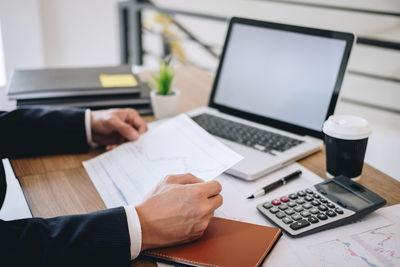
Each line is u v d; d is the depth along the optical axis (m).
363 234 0.60
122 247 0.56
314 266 0.54
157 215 0.59
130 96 1.08
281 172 0.79
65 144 0.87
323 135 0.86
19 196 1.36
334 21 2.28
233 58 1.04
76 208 0.67
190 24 3.30
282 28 0.96
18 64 2.65
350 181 0.71
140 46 2.88
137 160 0.80
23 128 0.86
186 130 0.85
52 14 2.72
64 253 0.54
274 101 0.95
